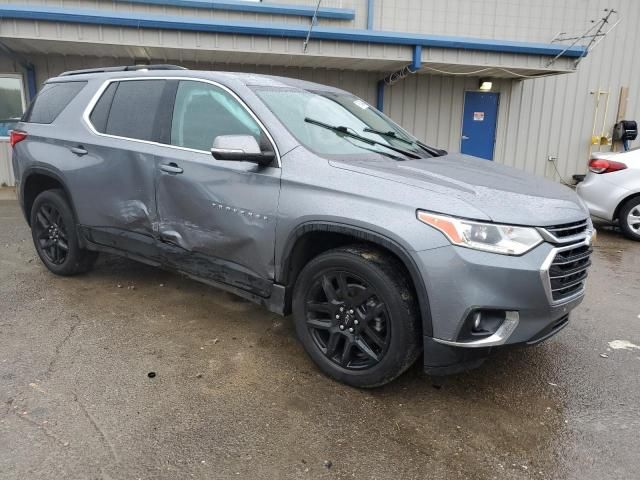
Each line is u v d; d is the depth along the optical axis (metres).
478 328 2.68
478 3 11.52
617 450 2.57
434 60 9.73
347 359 3.04
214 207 3.42
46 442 2.48
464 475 2.38
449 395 3.04
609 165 7.21
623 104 12.59
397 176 2.90
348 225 2.84
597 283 5.30
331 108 3.79
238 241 3.35
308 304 3.17
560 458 2.50
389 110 11.64
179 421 2.70
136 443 2.51
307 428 2.68
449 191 2.75
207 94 3.62
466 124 12.06
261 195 3.20
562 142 12.59
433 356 2.72
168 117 3.79
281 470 2.37
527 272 2.58
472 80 11.83
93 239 4.37
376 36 9.26
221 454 2.46
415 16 11.33
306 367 3.30
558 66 10.26
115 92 4.21
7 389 2.93
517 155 12.45
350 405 2.90
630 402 3.01
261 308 4.22
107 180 4.06
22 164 4.75
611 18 12.17
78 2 9.94
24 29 8.19
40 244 4.88
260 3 10.47
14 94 10.29
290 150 3.18
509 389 3.13
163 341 3.60
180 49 8.95
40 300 4.27
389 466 2.42
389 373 2.86
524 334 2.69
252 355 3.44
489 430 2.72
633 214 7.14
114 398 2.88
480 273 2.56
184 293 4.51
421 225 2.65
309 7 10.61
